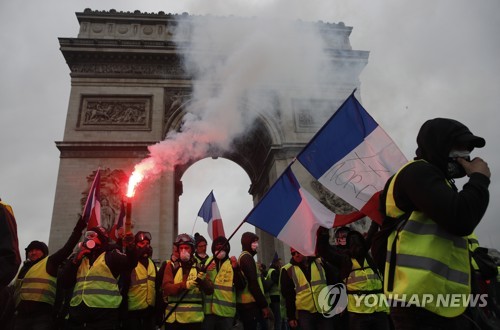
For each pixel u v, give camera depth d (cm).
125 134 4147
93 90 4300
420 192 382
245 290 1349
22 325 1036
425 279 380
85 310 909
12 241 560
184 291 1101
